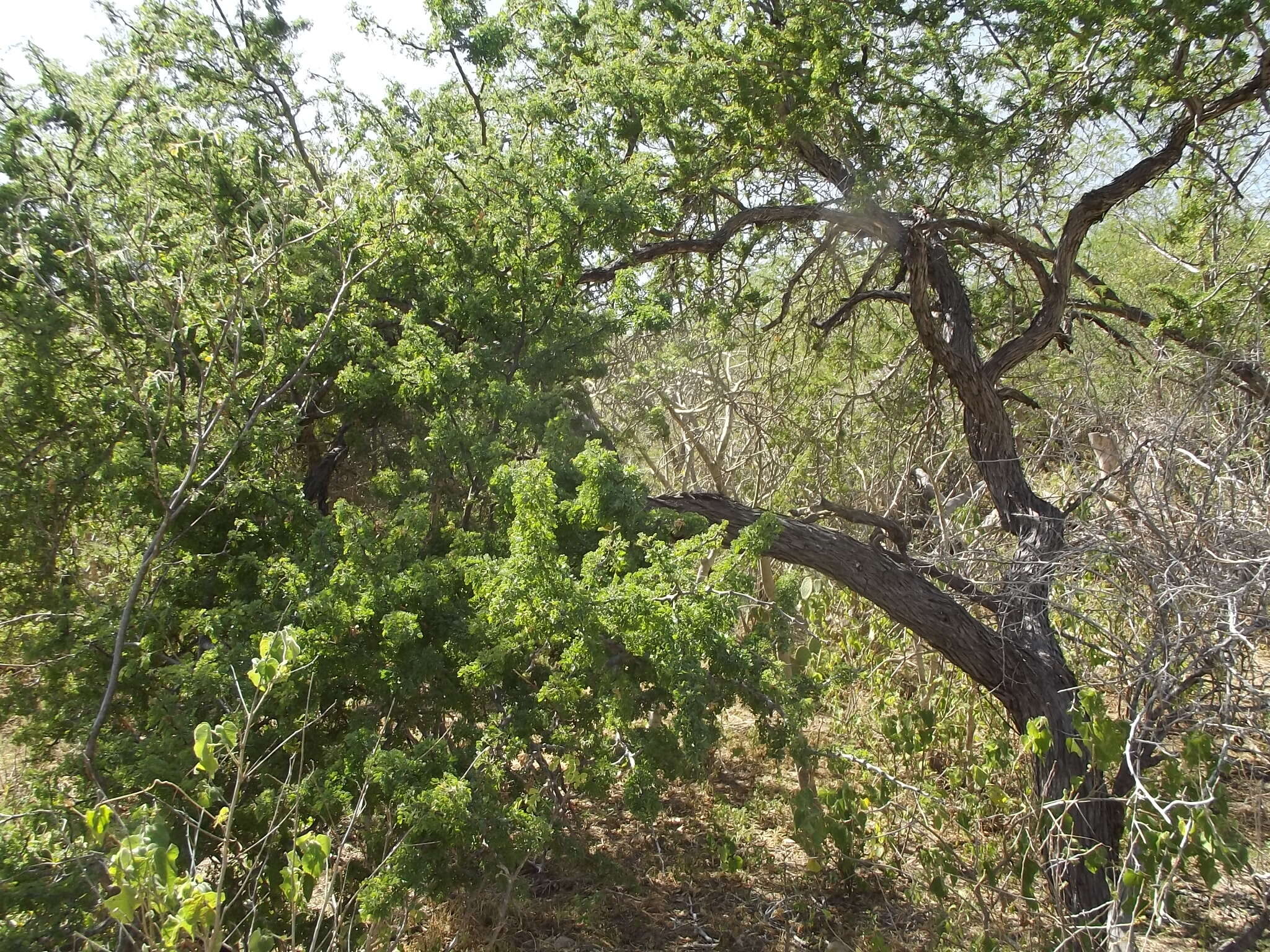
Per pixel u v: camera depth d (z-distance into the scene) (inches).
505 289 249.1
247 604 181.3
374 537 190.9
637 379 294.7
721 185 312.3
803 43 273.7
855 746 273.4
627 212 249.1
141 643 176.1
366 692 189.0
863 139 294.2
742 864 218.7
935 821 222.5
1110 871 196.7
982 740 268.4
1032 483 318.3
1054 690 224.7
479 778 164.1
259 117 275.7
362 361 224.8
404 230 245.4
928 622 238.7
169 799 159.6
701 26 283.6
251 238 210.8
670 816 269.0
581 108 288.2
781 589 207.0
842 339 362.0
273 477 218.1
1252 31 260.7
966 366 272.2
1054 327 286.0
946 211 301.0
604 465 190.2
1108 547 189.6
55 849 151.9
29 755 213.5
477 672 166.1
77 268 206.4
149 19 267.0
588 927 216.4
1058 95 282.2
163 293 199.3
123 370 199.6
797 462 338.3
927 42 283.7
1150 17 257.3
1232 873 178.7
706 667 192.1
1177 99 277.0
